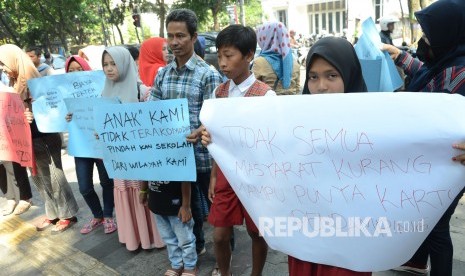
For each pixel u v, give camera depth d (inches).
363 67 136.2
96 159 124.7
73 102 111.7
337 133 51.2
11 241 134.0
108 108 86.2
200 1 643.5
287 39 129.3
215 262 108.3
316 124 52.2
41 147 129.8
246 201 62.1
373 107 48.7
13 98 123.7
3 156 138.8
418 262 91.1
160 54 149.0
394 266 54.7
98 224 135.8
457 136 46.8
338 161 52.2
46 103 122.3
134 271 108.3
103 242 126.0
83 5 918.4
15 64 129.8
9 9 852.0
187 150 82.9
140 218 112.7
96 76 121.3
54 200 134.9
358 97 49.1
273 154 56.5
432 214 50.9
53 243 129.2
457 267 93.6
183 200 91.7
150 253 116.4
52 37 1070.4
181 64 91.4
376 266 54.7
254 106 56.6
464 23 66.9
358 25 530.9
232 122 59.2
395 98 47.6
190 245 97.7
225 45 77.6
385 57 137.7
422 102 46.8
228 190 82.0
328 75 56.0
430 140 47.8
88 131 113.3
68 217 136.7
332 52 54.8
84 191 128.6
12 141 132.3
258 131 57.1
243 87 81.7
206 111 61.6
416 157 49.0
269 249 111.1
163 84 93.4
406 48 201.8
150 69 148.1
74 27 1026.1
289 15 1069.8
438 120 46.9
